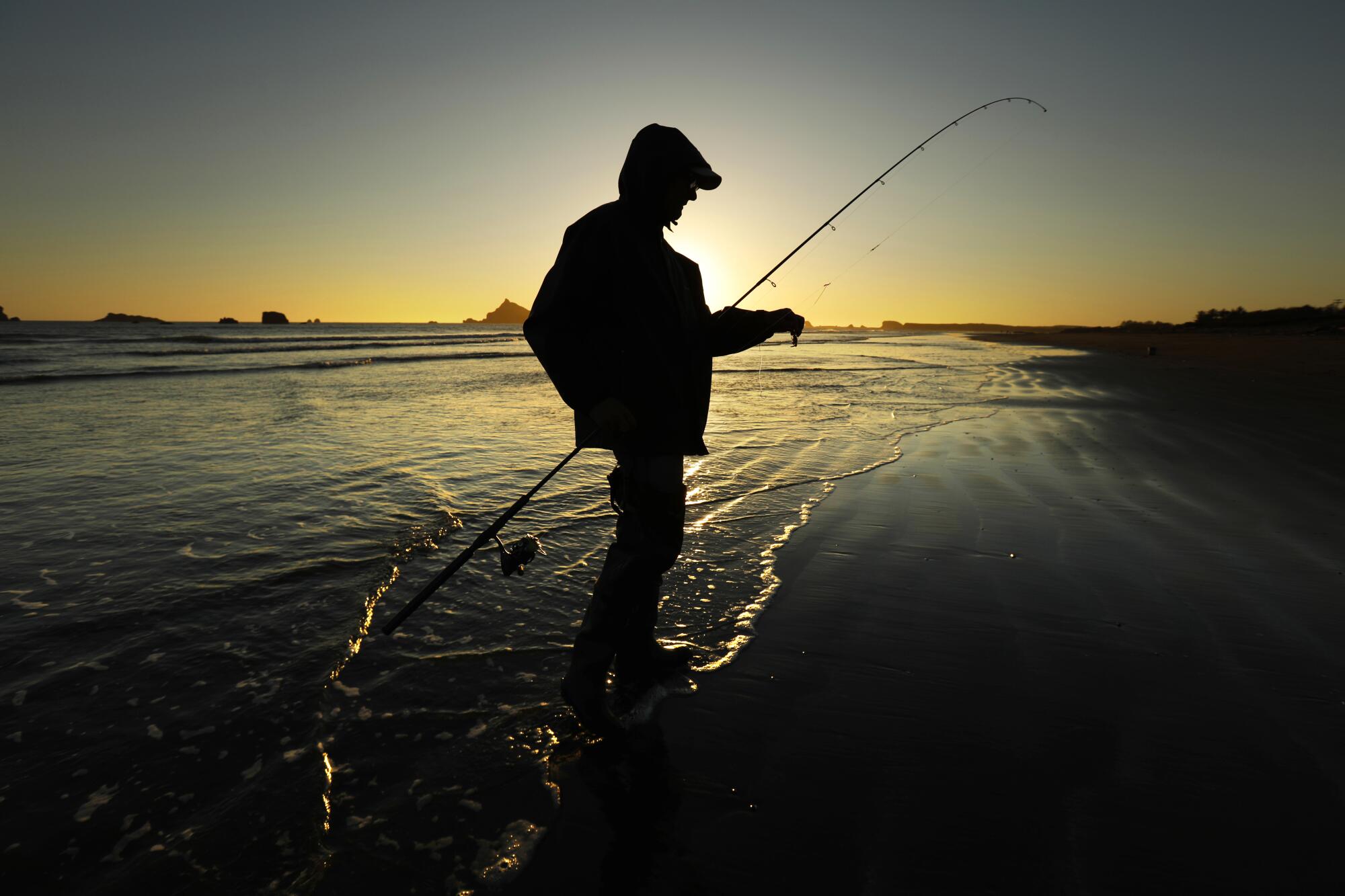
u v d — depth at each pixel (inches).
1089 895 55.2
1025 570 130.1
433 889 56.9
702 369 85.3
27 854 60.1
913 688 88.0
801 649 99.0
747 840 62.2
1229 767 71.3
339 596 117.0
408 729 79.7
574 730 79.5
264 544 141.9
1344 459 219.1
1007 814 65.0
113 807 66.4
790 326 90.7
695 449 84.4
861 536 151.6
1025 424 312.8
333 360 860.6
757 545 145.3
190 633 103.1
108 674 91.1
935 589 121.4
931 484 199.3
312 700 85.4
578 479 204.4
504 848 61.5
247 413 345.4
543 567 133.4
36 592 117.1
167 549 138.6
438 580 77.7
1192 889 55.6
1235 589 118.9
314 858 60.2
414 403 396.8
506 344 1512.1
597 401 76.1
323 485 191.8
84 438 263.7
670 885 57.1
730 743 76.8
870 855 60.0
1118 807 65.4
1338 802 65.7
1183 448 245.4
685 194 79.7
